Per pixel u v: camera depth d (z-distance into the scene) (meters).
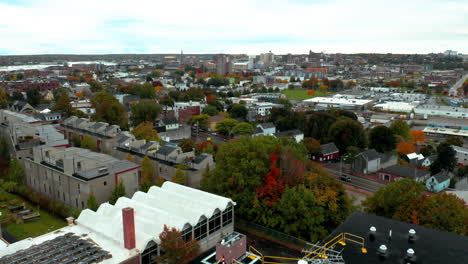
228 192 65.00
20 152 86.75
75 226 52.06
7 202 75.31
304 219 56.94
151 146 95.12
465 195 80.31
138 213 54.12
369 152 113.69
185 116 184.50
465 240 40.75
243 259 44.47
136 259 44.50
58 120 145.00
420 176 100.94
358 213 48.56
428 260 36.66
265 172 64.81
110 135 109.38
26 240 47.47
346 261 36.78
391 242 40.44
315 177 64.19
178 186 64.69
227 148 68.56
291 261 46.94
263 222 60.88
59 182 76.19
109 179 72.62
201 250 54.25
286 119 158.75
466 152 122.12
